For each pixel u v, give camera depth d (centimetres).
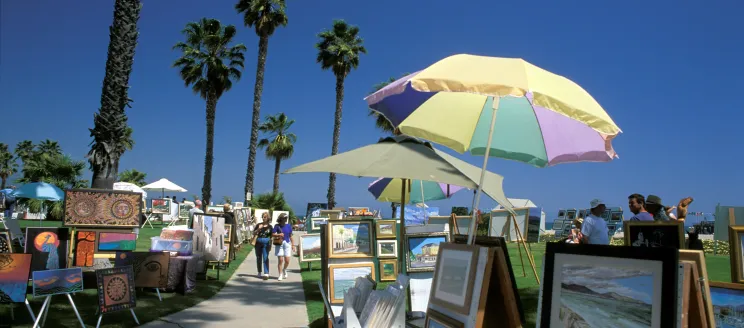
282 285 1144
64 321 640
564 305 348
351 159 515
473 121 607
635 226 586
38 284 585
